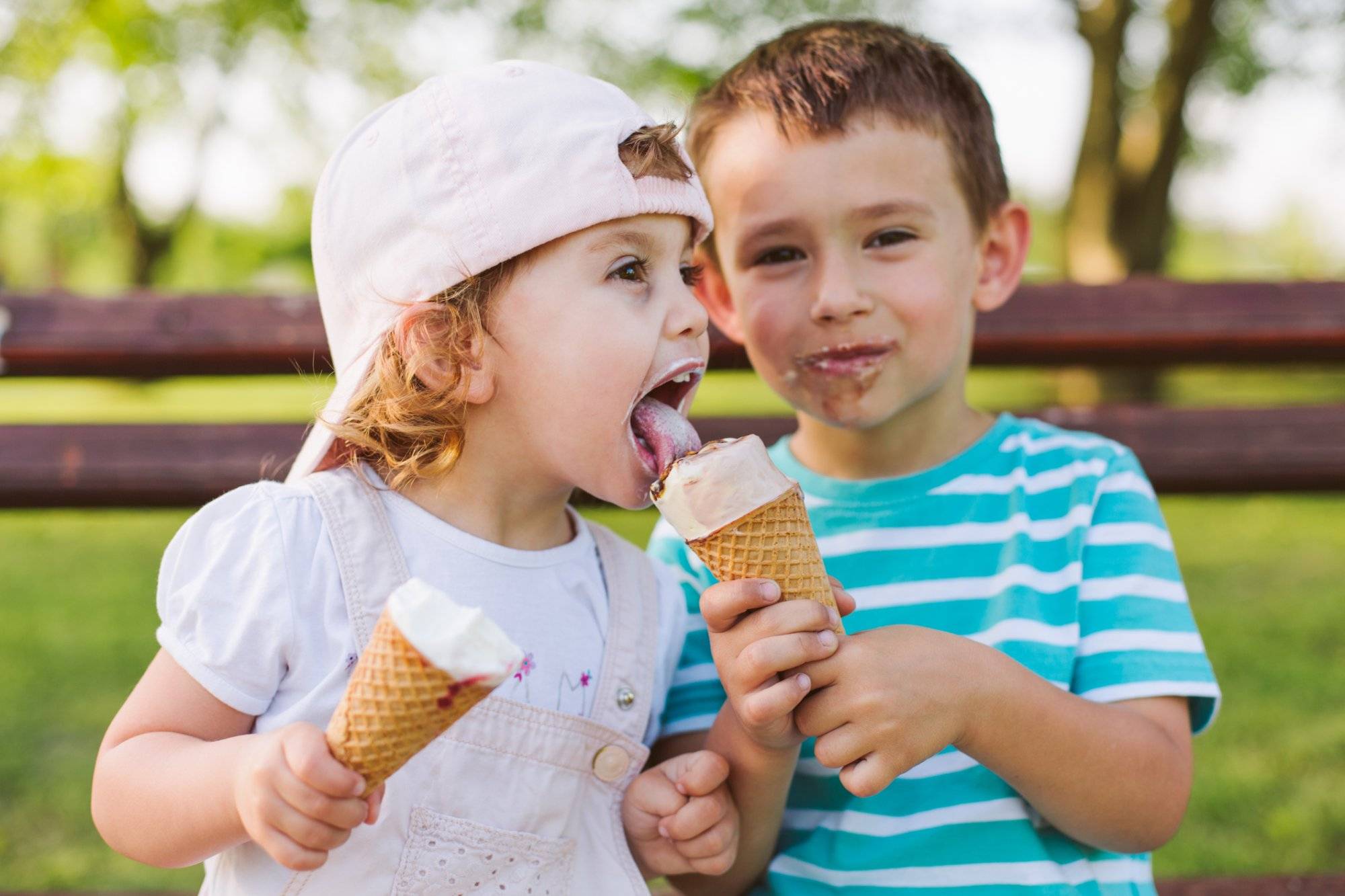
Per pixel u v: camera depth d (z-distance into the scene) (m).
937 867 1.44
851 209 1.52
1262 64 10.59
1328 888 1.80
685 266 1.43
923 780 1.49
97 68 11.39
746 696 1.21
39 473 2.23
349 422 1.36
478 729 1.30
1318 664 4.11
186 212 15.25
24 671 4.26
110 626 4.99
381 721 0.97
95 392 14.41
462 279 1.29
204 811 1.14
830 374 1.55
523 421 1.33
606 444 1.31
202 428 2.27
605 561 1.49
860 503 1.67
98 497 2.27
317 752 1.02
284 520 1.32
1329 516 7.72
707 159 1.67
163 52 11.02
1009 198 1.79
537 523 1.42
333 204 1.38
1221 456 2.23
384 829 1.26
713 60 8.56
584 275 1.29
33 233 20.41
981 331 2.29
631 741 1.41
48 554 7.00
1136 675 1.47
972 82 1.75
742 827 1.46
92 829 3.00
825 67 1.59
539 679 1.36
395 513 1.36
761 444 1.21
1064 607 1.54
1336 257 28.05
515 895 1.31
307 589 1.29
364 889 1.25
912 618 1.58
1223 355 2.35
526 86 1.32
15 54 10.77
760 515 1.17
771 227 1.55
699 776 1.38
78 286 21.61
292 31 10.65
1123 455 1.70
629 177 1.28
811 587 1.22
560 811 1.35
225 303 2.32
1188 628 1.52
